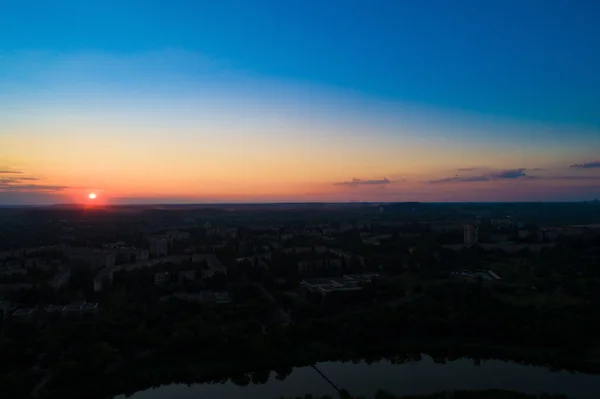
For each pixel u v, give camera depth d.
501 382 145.00
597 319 173.00
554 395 127.88
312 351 163.38
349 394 135.50
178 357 153.88
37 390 129.00
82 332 155.25
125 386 136.62
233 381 145.25
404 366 157.75
